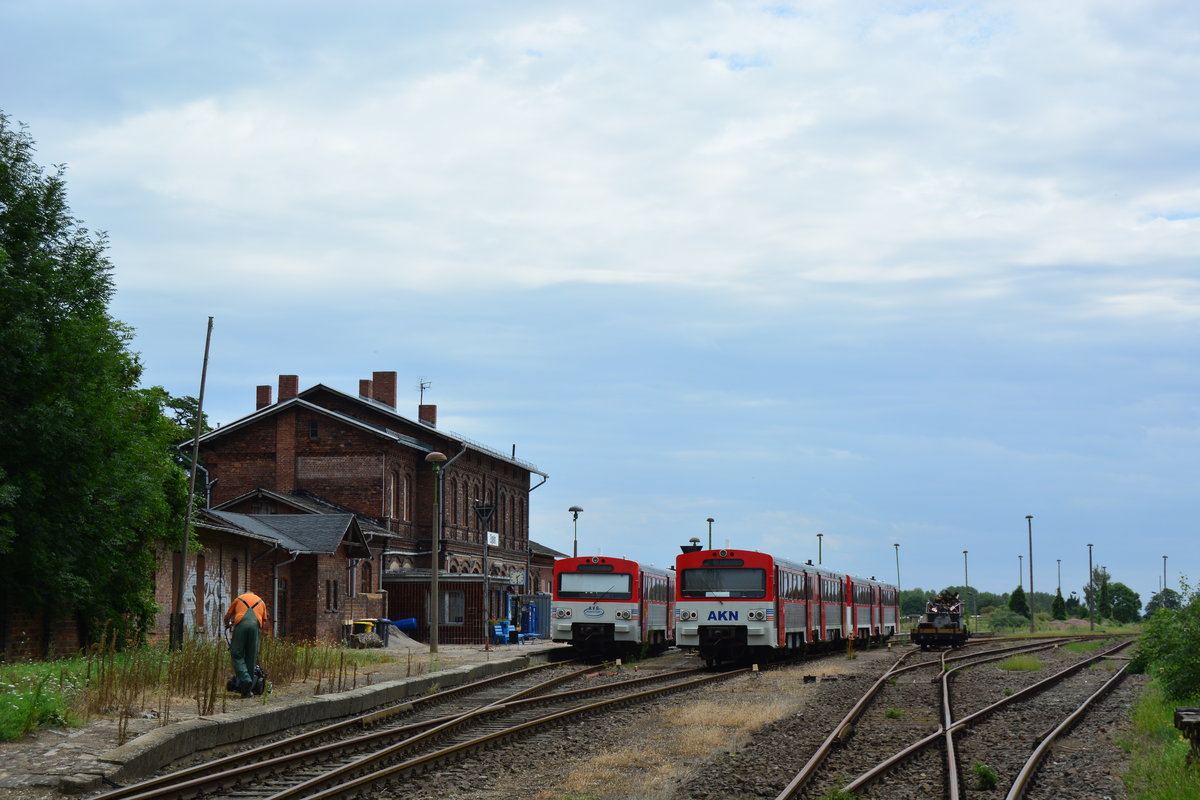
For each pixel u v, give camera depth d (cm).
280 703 1847
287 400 5581
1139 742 1653
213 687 1708
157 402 3048
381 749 1552
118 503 2777
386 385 6172
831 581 4406
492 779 1370
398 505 5681
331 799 1197
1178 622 1938
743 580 3459
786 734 1752
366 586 4922
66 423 2589
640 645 3975
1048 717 2045
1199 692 1892
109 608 2866
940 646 5453
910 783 1347
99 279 2805
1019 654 4412
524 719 1930
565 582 3838
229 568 3816
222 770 1341
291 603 4284
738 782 1328
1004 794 1278
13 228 2708
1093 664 3691
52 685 1748
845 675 2997
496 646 4491
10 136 2759
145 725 1540
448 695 2288
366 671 2603
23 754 1332
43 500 2633
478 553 6316
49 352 2655
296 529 4403
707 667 3384
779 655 3878
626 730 1812
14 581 2608
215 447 5700
